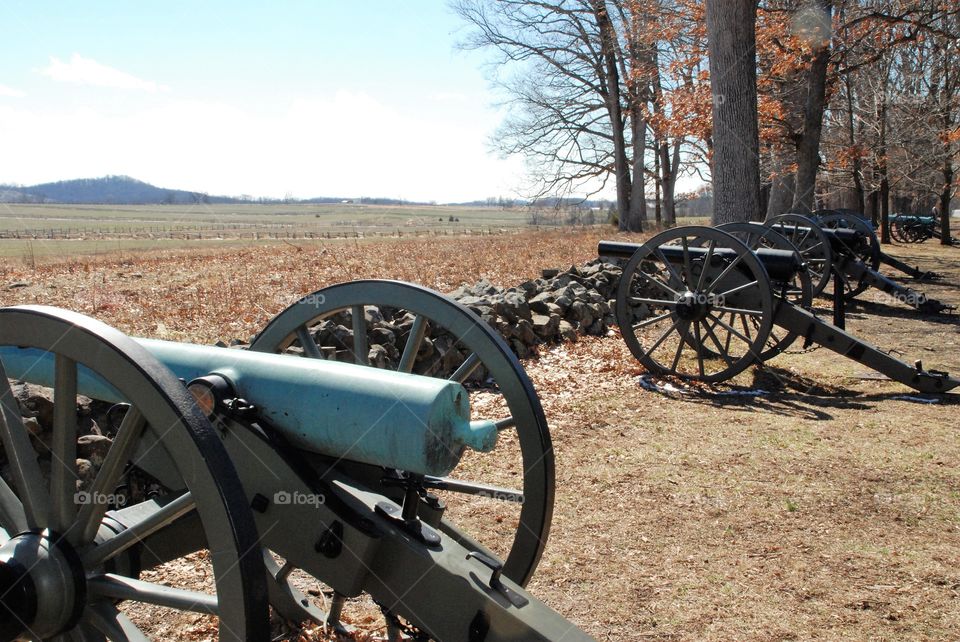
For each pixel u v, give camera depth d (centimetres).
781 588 352
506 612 215
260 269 1341
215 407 246
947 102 2689
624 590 348
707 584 355
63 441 221
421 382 233
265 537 249
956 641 309
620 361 838
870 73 2877
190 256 1652
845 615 329
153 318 804
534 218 4075
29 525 234
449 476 482
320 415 239
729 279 762
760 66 2181
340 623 310
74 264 1384
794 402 699
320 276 1236
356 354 320
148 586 222
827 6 1917
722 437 582
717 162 1470
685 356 879
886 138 2911
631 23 2917
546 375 765
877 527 420
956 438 584
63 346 211
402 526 240
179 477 274
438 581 228
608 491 466
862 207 2895
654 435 585
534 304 909
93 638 233
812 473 503
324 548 239
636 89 3388
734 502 452
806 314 743
